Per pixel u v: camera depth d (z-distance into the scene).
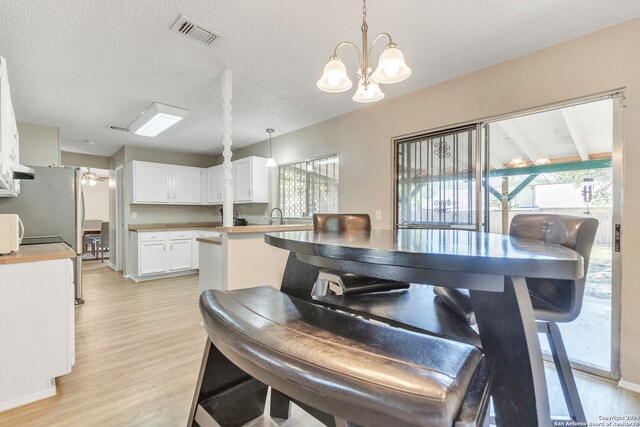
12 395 1.74
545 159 2.41
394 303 1.42
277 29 2.05
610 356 2.03
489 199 2.66
